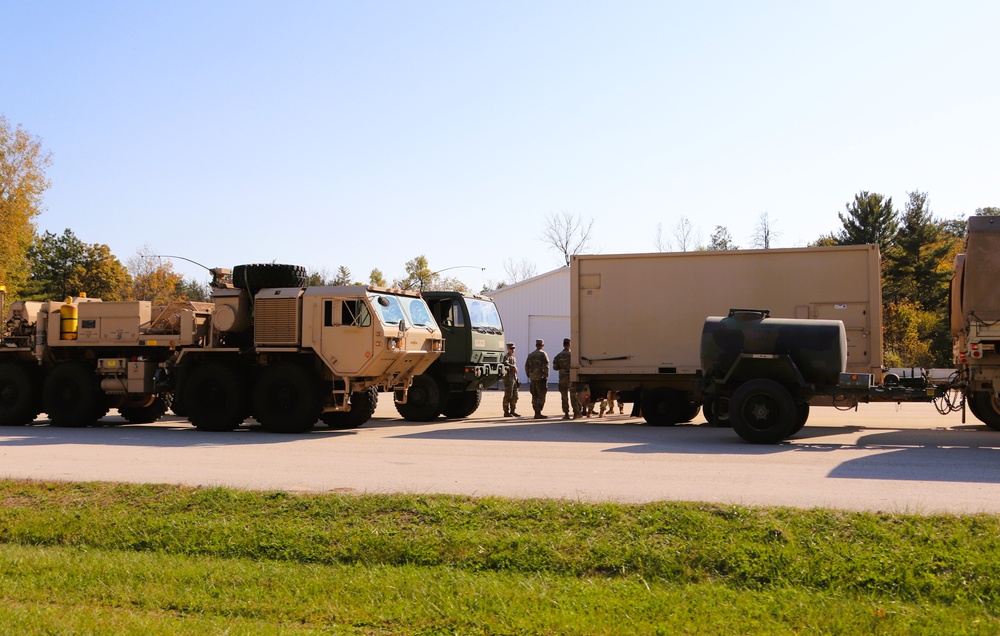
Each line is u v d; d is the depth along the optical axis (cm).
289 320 1692
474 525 791
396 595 639
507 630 563
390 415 2258
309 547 773
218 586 670
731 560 683
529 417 2194
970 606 590
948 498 879
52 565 727
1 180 4722
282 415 1678
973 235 1461
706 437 1554
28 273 5091
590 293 1869
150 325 1836
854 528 732
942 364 4750
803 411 1527
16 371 1873
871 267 1702
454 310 2056
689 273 1811
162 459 1267
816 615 574
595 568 699
